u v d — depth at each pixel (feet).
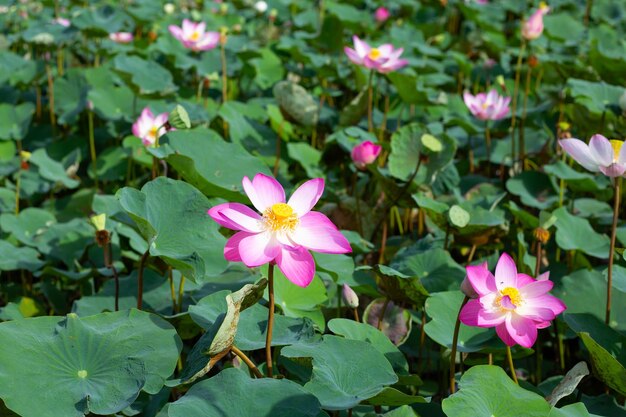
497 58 17.22
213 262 7.25
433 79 14.28
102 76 13.19
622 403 7.79
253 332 7.05
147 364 6.60
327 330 8.45
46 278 9.52
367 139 10.13
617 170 7.52
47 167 10.55
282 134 11.51
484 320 6.72
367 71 13.24
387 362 6.83
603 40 16.47
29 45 16.14
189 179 8.24
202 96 13.75
